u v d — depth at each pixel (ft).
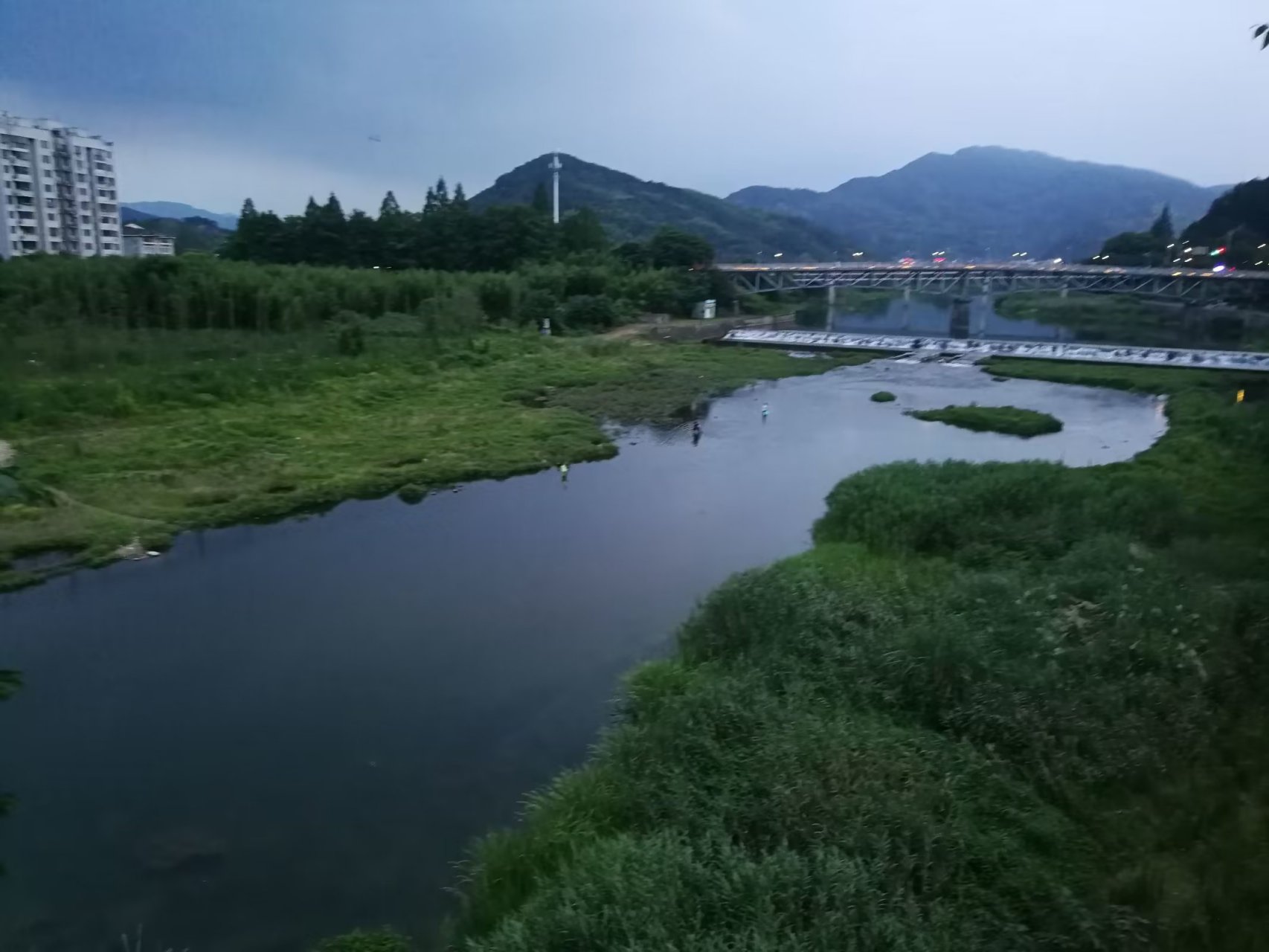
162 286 179.52
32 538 83.87
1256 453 116.78
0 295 169.17
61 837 47.24
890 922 34.94
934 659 53.67
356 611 74.54
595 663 65.36
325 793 50.75
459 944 39.32
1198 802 44.27
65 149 279.69
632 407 159.02
